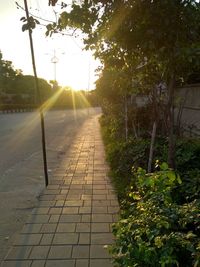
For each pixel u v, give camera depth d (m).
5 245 4.91
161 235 2.76
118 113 14.55
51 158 12.47
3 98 69.50
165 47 4.07
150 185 3.53
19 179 9.09
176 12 3.92
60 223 5.36
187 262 2.64
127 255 2.76
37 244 4.61
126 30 4.04
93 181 8.17
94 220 5.46
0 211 6.45
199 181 4.53
